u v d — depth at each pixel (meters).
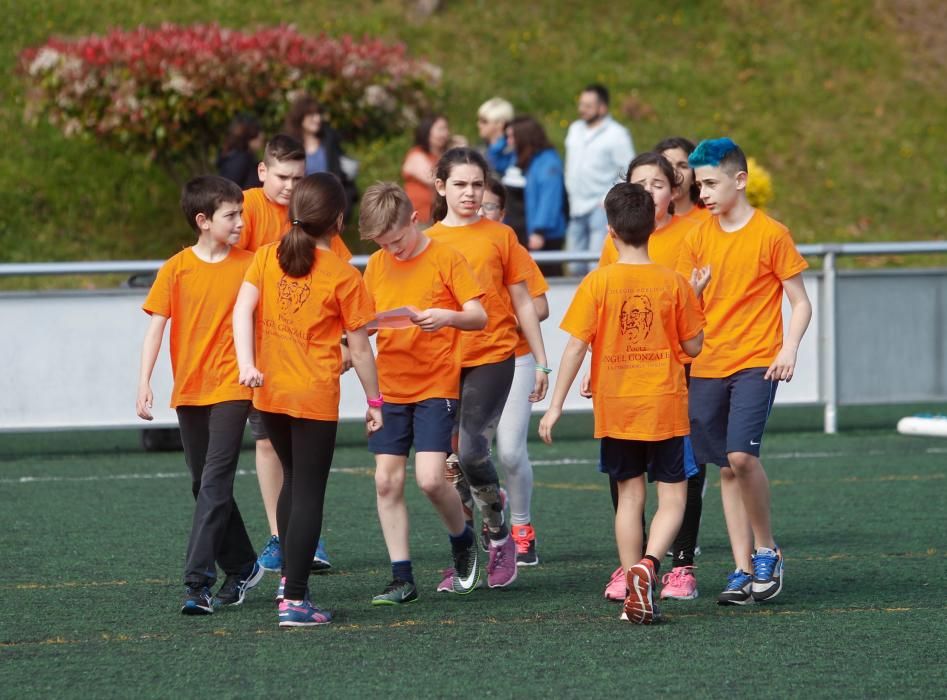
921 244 31.11
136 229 46.84
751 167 32.94
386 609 15.73
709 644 13.88
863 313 31.23
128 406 28.61
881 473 25.94
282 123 42.28
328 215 14.70
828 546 19.42
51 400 28.33
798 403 31.23
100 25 54.47
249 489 24.69
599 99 36.84
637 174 17.58
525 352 18.25
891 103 59.56
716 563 18.58
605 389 15.22
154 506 22.81
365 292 14.89
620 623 14.91
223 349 15.78
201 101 41.38
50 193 46.91
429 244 15.95
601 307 15.20
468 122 53.62
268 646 13.90
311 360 14.77
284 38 42.84
